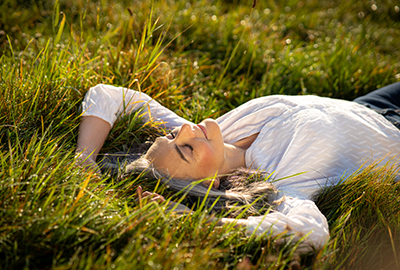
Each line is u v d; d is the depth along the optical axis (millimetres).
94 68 2758
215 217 1711
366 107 2459
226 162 2127
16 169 1580
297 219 1678
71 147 2090
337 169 2098
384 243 1771
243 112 2434
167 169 1968
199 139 1985
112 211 1663
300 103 2303
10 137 1911
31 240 1367
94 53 2893
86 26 3762
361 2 5680
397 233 1793
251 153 2211
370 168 1991
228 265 1482
